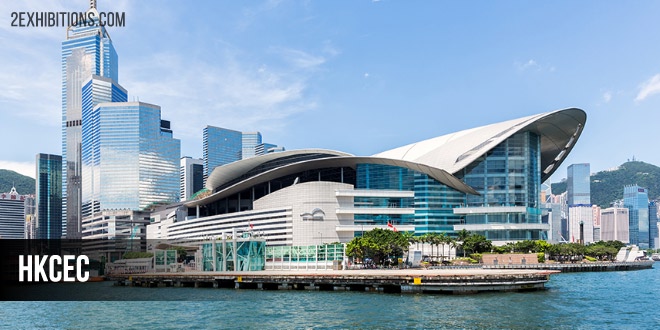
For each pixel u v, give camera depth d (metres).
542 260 161.75
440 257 170.62
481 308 68.69
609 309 68.44
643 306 71.25
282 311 70.50
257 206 193.62
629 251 196.38
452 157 194.62
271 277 99.81
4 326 68.44
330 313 67.44
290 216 177.25
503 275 85.88
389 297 80.56
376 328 57.66
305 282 96.19
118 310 78.75
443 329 56.47
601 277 130.00
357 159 196.00
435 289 84.00
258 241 151.50
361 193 182.88
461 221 193.75
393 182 194.25
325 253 155.50
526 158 195.75
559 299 77.50
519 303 72.81
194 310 74.75
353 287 94.25
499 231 190.62
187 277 113.88
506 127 196.00
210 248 158.88
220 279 108.31
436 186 192.25
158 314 72.69
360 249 141.88
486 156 195.75
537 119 189.38
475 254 162.38
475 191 194.00
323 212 176.25
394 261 149.00
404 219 187.75
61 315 76.31
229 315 69.06
